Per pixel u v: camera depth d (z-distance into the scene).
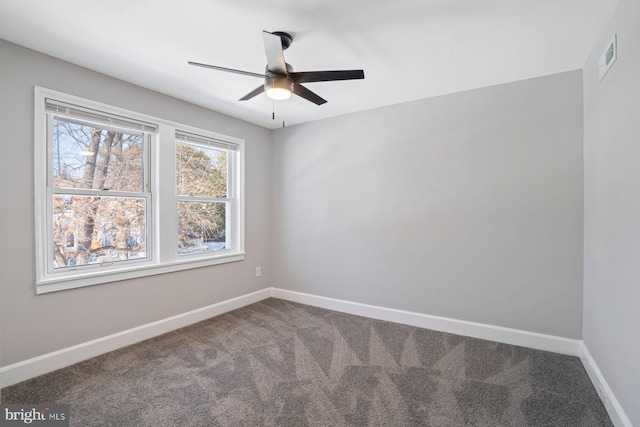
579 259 2.45
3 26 1.90
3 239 2.04
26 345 2.14
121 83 2.65
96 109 2.49
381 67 2.45
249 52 2.23
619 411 1.64
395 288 3.29
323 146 3.77
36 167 2.18
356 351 2.57
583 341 2.40
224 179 3.68
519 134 2.68
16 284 2.10
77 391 1.99
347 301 3.61
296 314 3.51
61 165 2.36
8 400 1.89
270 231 4.23
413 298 3.19
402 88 2.86
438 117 3.04
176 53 2.24
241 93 2.96
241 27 1.93
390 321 3.30
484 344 2.71
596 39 2.04
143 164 2.89
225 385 2.07
